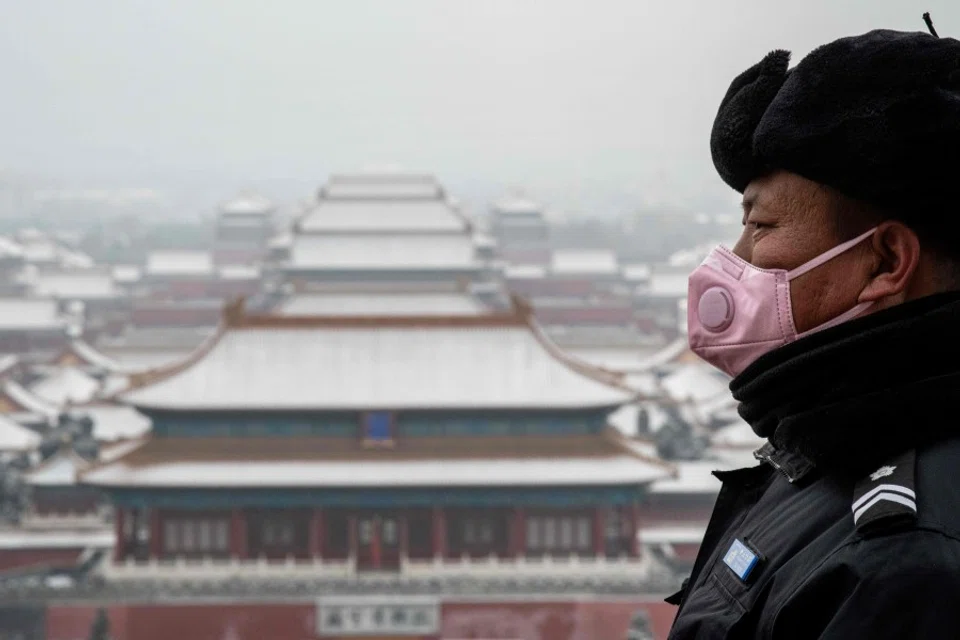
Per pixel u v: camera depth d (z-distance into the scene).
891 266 5.85
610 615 85.31
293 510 88.31
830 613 5.13
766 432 5.94
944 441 5.37
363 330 92.31
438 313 132.50
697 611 5.75
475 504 87.56
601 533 88.06
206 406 87.44
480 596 85.06
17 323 198.00
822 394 5.73
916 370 5.60
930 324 5.57
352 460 87.75
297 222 190.25
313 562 87.88
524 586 85.88
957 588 4.86
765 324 5.98
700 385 143.50
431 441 88.75
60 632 84.44
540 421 89.25
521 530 88.06
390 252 186.75
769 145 5.83
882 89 5.61
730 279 6.10
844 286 5.88
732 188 6.34
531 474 86.94
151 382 89.25
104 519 100.31
